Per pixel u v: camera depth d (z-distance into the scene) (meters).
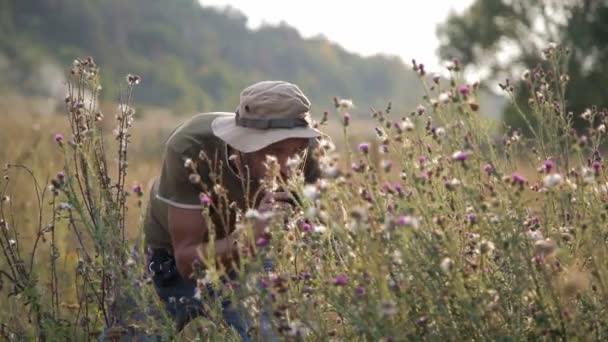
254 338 3.32
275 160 3.34
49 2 129.75
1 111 14.16
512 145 3.66
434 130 3.44
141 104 113.00
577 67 32.97
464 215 3.33
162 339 3.54
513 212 3.24
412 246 2.97
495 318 3.12
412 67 3.38
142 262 3.57
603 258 3.11
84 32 130.38
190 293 4.05
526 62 35.47
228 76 139.12
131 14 142.38
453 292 2.94
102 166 4.09
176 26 150.62
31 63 103.94
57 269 5.55
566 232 3.37
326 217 3.03
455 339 2.97
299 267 3.68
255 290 3.14
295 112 3.64
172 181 3.80
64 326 4.13
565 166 3.64
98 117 4.04
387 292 2.83
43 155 8.69
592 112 3.87
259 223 3.43
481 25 36.75
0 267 5.07
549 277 3.01
